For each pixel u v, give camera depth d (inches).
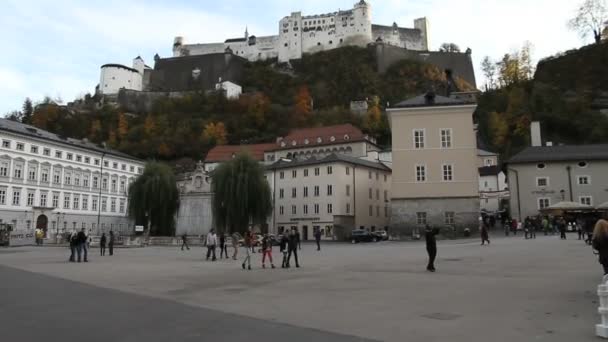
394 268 789.2
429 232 727.7
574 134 3614.7
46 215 3184.1
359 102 5979.3
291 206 2997.0
